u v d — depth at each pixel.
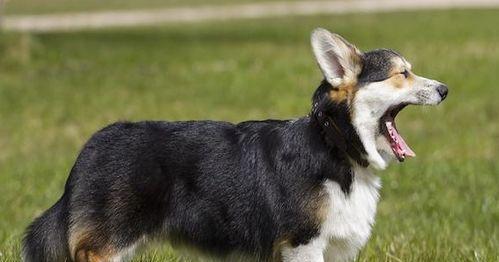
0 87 25.23
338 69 7.64
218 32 38.91
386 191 14.85
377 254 9.49
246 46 33.62
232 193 7.71
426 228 11.86
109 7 53.50
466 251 10.03
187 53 31.80
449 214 13.09
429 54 29.66
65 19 46.09
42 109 22.67
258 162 7.71
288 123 7.81
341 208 7.51
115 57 30.83
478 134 19.44
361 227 7.64
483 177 15.60
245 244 7.76
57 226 7.89
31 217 13.20
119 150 7.84
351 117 7.54
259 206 7.65
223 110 22.50
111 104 23.27
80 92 24.84
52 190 15.00
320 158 7.53
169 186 7.80
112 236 7.73
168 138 7.89
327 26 40.16
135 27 41.75
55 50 31.45
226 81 25.95
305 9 50.25
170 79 26.69
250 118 21.58
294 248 7.57
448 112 21.45
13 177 16.09
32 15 48.12
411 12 46.16
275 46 33.62
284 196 7.56
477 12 44.66
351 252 7.76
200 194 7.78
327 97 7.62
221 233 7.79
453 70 26.36
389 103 7.59
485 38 33.62
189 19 45.97
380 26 39.38
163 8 52.59
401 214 13.30
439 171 15.99
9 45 29.47
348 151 7.54
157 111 22.45
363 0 55.16
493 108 21.70
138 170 7.76
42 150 19.03
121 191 7.73
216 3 55.38
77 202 7.79
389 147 7.71
